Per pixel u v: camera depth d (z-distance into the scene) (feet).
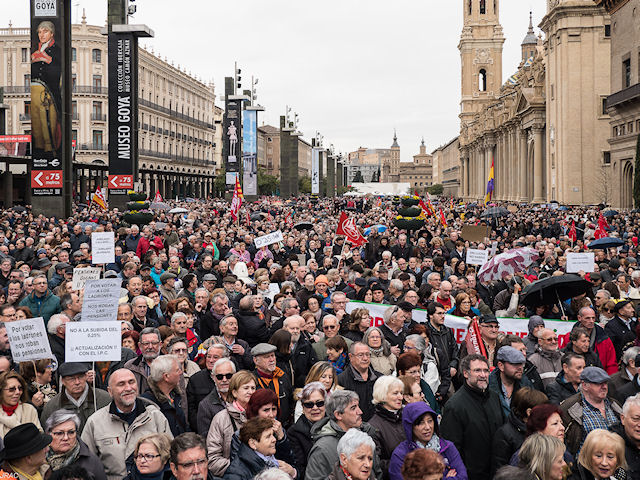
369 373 26.89
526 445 18.13
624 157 197.47
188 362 29.25
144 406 22.50
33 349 25.35
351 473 17.84
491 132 383.45
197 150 403.54
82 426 24.02
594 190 244.22
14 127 284.20
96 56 282.97
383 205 248.93
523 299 37.29
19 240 63.98
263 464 19.48
